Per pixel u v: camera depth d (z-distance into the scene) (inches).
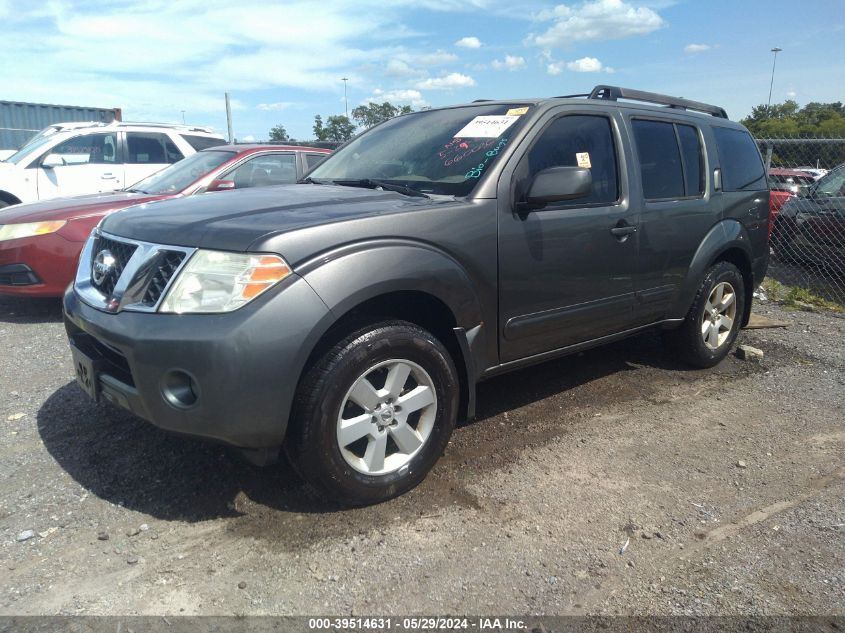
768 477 133.5
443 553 105.8
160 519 113.3
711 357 194.4
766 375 193.9
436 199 129.0
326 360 107.7
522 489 126.0
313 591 96.4
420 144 153.3
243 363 99.2
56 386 173.3
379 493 116.7
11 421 151.2
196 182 263.9
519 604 95.0
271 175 285.3
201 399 100.3
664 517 118.0
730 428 156.8
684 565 104.6
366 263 109.4
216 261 103.8
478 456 139.1
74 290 127.4
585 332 153.8
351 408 116.0
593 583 99.9
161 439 141.3
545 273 138.6
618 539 111.0
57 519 112.8
